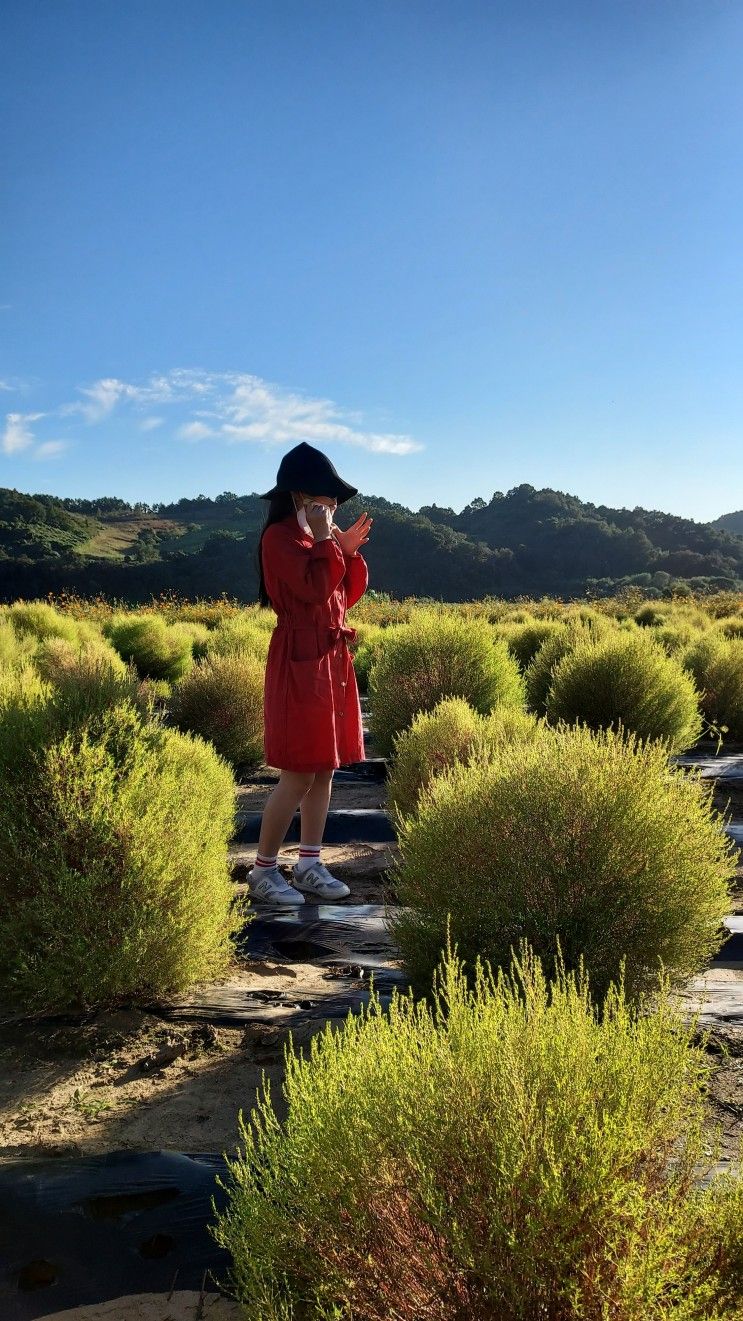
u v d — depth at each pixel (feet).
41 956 11.51
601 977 10.86
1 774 12.27
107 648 46.80
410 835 12.21
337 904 15.89
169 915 11.46
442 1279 5.46
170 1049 10.28
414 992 11.61
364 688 47.93
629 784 11.63
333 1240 5.74
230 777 18.69
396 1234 5.66
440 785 12.98
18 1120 8.96
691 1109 6.36
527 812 11.30
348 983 12.45
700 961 11.66
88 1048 10.53
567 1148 5.47
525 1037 6.32
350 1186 5.73
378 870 18.19
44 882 11.40
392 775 22.20
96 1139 8.55
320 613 15.33
